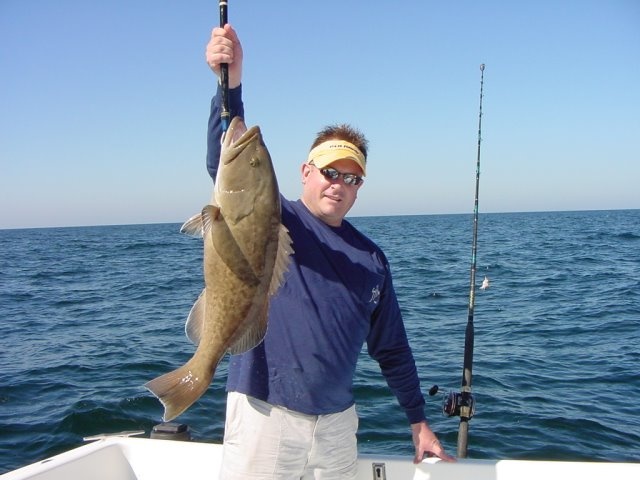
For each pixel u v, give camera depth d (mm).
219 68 2699
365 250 3164
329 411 2914
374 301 3125
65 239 76312
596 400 7242
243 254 2520
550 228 66625
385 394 7465
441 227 80438
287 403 2805
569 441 6090
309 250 2963
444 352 9742
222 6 2688
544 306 14289
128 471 3676
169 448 3682
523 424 6504
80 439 6523
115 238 74750
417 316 13234
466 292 17062
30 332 12516
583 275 20578
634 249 32125
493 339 10719
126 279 22781
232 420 2861
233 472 2826
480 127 5008
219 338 2504
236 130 2590
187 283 20609
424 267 24672
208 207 2467
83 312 15000
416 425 3461
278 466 2811
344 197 3008
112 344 11016
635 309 13375
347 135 3131
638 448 5938
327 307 2898
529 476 3266
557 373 8414
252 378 2814
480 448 5945
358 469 3404
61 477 3375
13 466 5891
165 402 2404
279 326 2832
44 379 8734
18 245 60375
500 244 39969
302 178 3168
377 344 3398
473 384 7910
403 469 3377
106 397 7758
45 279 23734
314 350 2828
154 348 10594
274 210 2590
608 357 9219
